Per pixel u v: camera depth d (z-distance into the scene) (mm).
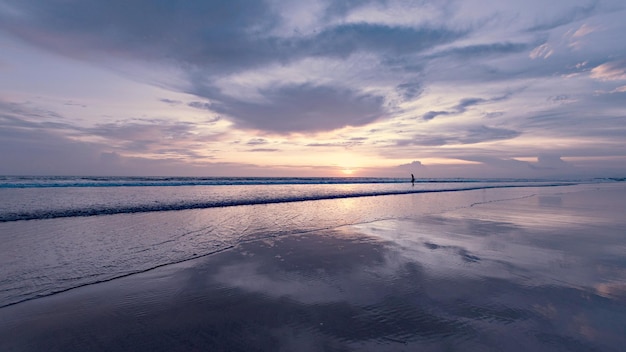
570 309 4043
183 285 4969
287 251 7133
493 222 11141
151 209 12805
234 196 19875
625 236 8695
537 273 5516
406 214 13352
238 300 4418
